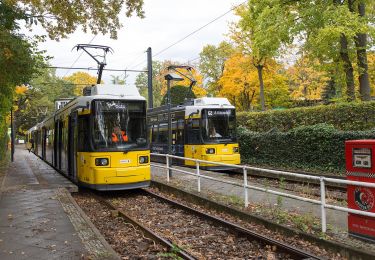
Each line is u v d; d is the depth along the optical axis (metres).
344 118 18.86
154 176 17.53
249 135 23.12
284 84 39.78
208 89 50.47
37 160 33.31
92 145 13.69
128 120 14.21
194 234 9.04
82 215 10.14
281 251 7.41
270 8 20.75
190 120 21.39
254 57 31.91
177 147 23.05
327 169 17.89
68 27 15.73
